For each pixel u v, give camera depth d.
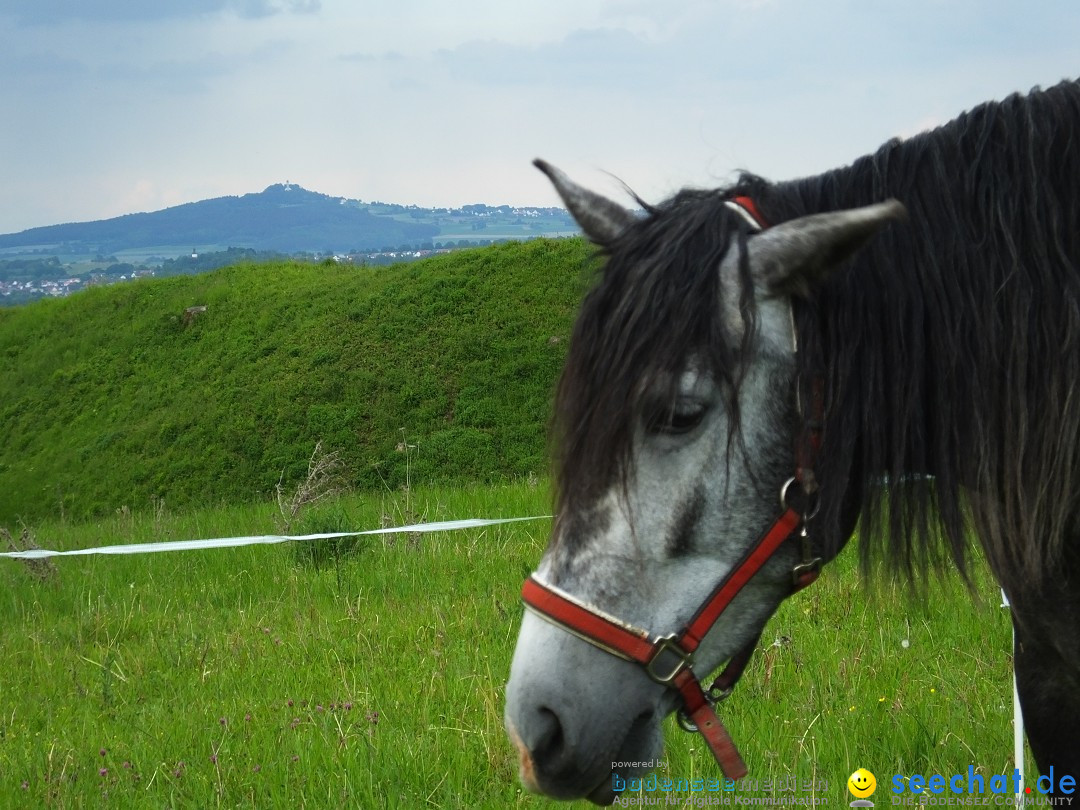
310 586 8.26
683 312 2.33
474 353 21.94
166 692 5.91
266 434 21.19
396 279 25.56
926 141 2.73
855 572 6.68
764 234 2.40
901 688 4.92
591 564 2.41
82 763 4.77
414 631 6.54
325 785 4.27
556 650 2.42
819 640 5.69
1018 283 2.55
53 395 26.16
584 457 2.39
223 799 4.26
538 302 23.27
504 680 5.34
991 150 2.65
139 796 4.35
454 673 5.55
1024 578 2.73
